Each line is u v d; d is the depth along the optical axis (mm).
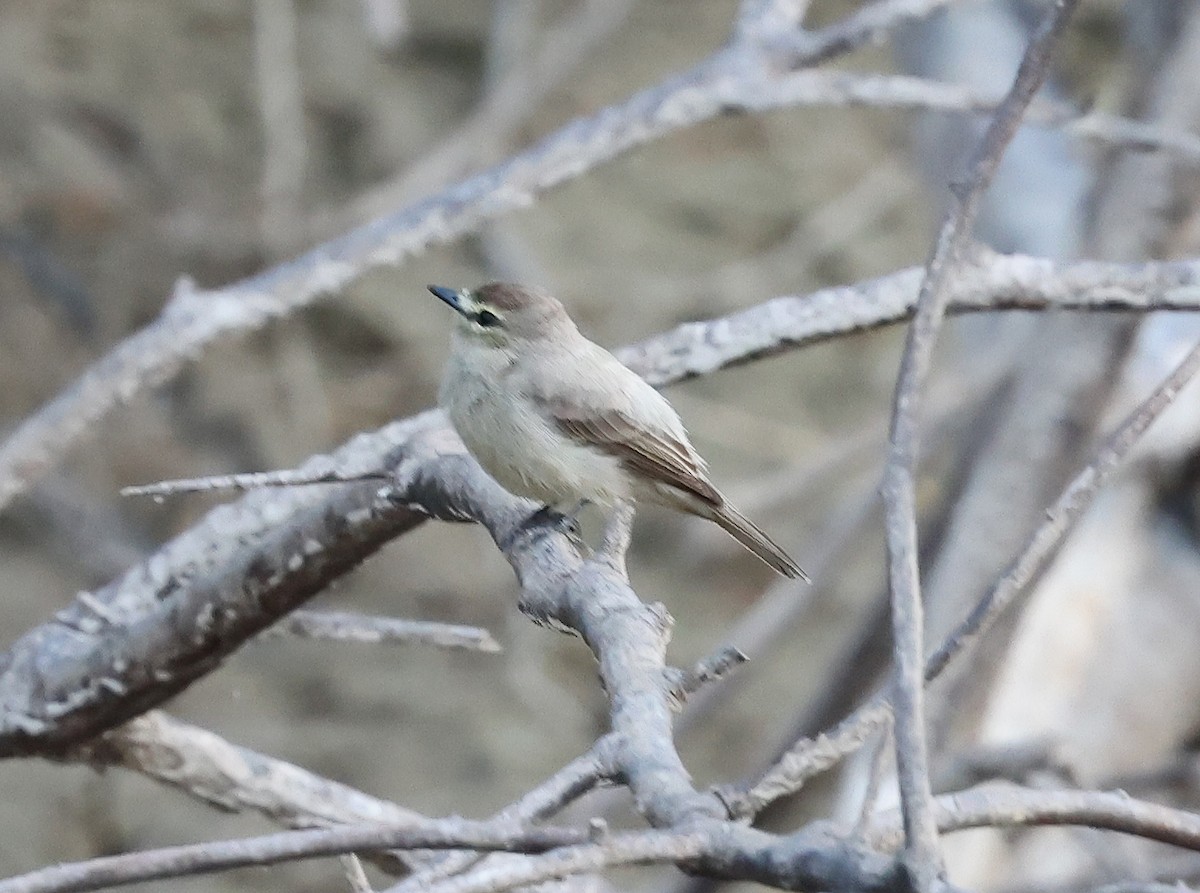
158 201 23953
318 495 8055
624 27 27297
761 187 26906
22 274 23297
